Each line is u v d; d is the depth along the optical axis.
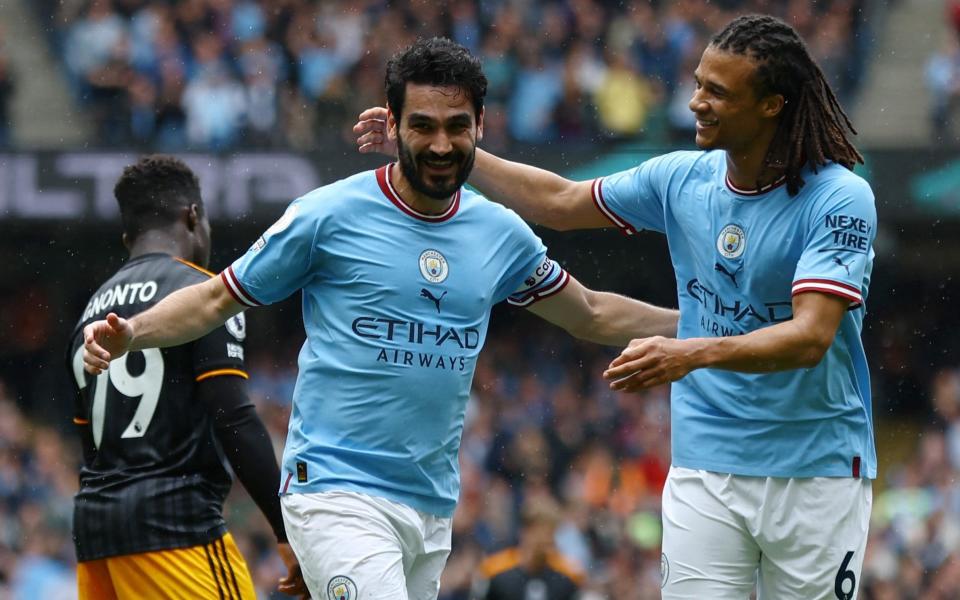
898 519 34.88
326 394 11.27
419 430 11.25
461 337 11.35
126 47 42.47
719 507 11.66
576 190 12.91
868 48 45.50
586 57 42.88
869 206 11.12
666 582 11.90
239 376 12.40
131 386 12.46
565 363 43.88
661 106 42.53
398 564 11.16
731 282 11.55
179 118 41.16
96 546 12.46
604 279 43.69
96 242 43.03
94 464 12.70
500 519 33.69
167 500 12.35
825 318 10.77
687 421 11.89
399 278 11.17
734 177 11.55
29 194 38.97
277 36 42.44
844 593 11.66
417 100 10.75
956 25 45.00
